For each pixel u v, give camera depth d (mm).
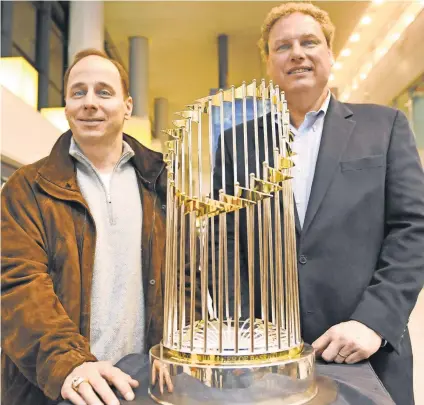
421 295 1488
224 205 630
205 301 634
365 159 952
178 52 4172
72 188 974
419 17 1594
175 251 712
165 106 4992
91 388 632
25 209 931
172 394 612
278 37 1019
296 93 1027
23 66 2926
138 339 1013
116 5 3525
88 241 960
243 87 705
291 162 650
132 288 1006
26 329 772
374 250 929
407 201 898
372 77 1927
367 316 789
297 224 964
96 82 969
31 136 2754
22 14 3596
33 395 908
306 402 606
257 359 614
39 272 855
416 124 1614
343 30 2557
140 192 1073
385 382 860
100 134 981
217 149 1099
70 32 3533
